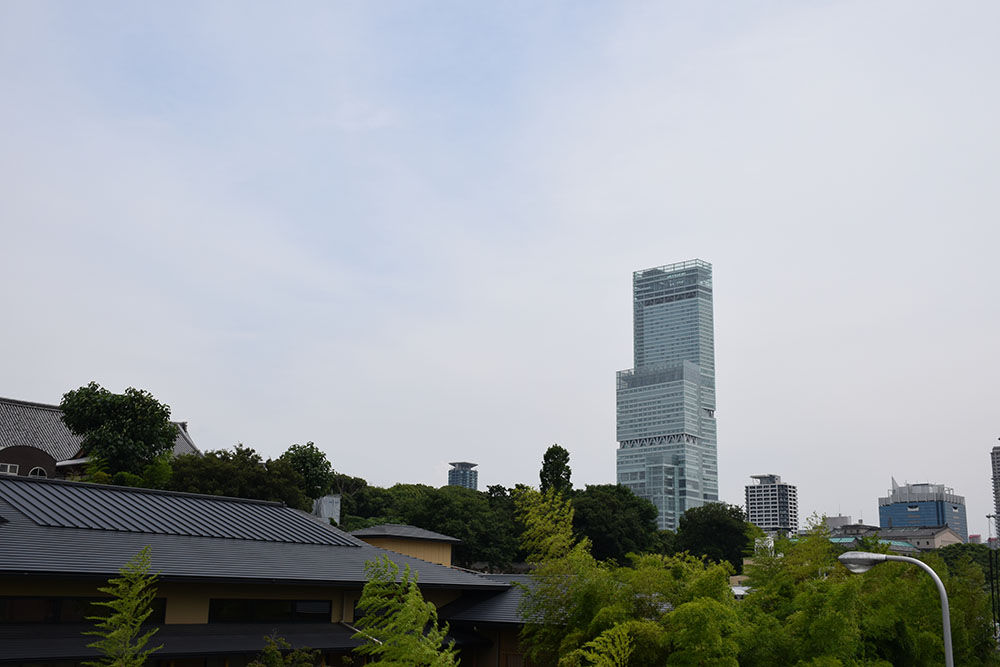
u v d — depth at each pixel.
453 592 25.72
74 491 21.14
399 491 85.69
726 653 13.43
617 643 13.94
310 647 17.91
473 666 23.91
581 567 17.38
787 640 13.81
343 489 85.56
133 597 13.95
